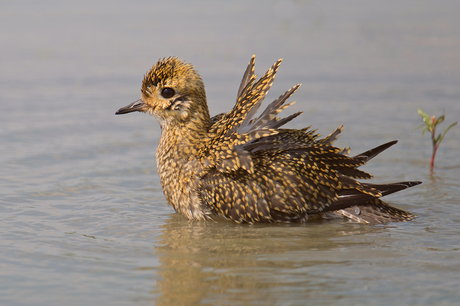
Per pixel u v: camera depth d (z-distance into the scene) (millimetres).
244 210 11016
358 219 11352
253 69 12828
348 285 8031
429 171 14344
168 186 11758
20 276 8383
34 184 13258
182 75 11945
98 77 26109
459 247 9664
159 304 7492
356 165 11406
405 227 10883
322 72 27531
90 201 12289
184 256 9258
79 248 9586
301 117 19625
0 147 16172
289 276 8375
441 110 20594
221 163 10992
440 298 7605
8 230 10406
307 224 11203
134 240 10070
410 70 28094
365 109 20828
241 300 7586
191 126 11852
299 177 10969
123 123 19391
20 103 21406
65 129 18281
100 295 7758
